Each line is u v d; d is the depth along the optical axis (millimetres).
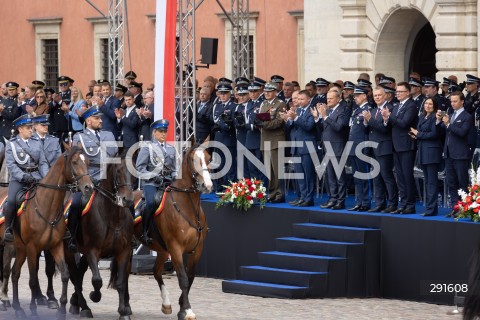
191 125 32531
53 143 25688
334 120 28672
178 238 24125
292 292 26734
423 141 26922
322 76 40938
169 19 30281
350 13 39281
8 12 57750
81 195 24094
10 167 24766
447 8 35625
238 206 29781
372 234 27281
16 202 24656
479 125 28469
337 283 27031
